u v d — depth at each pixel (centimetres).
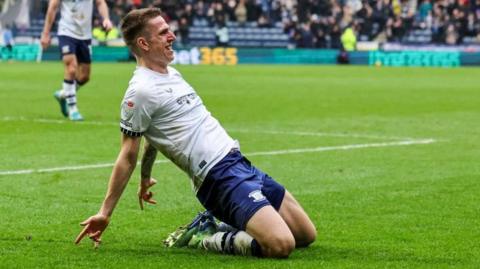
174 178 1184
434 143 1587
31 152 1420
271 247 732
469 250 777
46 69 4350
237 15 6031
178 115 773
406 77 4056
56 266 713
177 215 945
